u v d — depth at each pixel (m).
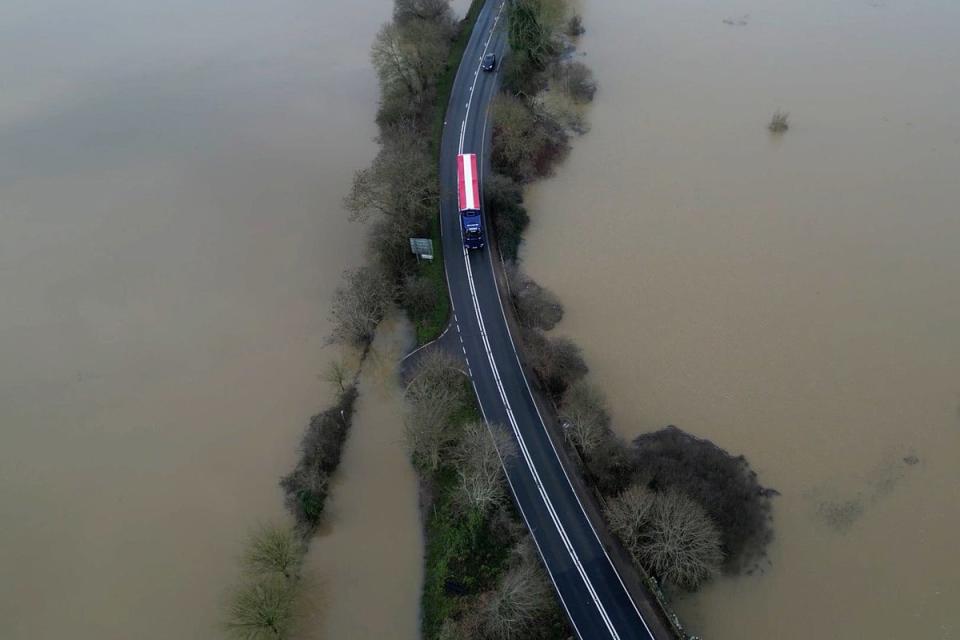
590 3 170.25
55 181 131.50
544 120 134.25
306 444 90.12
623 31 159.62
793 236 112.06
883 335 97.56
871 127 130.38
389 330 103.81
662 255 110.88
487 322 102.31
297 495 85.25
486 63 146.50
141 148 138.00
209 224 121.31
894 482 82.25
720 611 73.19
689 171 125.06
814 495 81.44
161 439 92.94
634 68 148.88
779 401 90.94
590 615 72.94
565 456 85.88
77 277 114.00
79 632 76.44
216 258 115.62
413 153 115.69
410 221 110.12
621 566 76.25
